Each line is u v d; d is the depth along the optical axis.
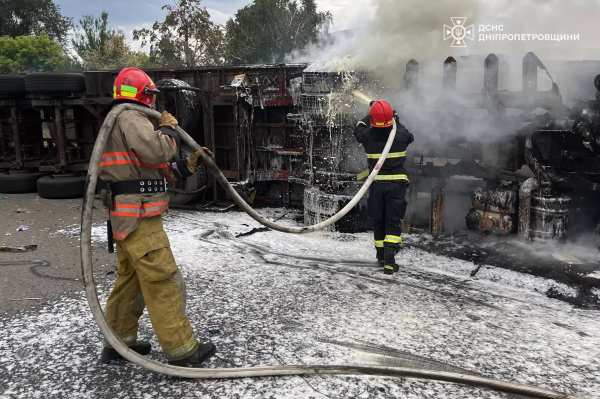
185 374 2.32
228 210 6.89
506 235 5.14
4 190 8.24
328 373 2.46
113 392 2.27
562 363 2.65
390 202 4.22
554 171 4.84
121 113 2.24
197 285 3.80
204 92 7.06
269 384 2.35
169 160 2.26
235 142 7.22
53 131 8.53
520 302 3.62
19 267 4.25
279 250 4.94
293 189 7.16
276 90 6.75
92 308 2.09
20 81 8.14
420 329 3.06
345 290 3.78
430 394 2.30
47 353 2.65
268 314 3.24
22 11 42.28
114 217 2.27
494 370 2.54
